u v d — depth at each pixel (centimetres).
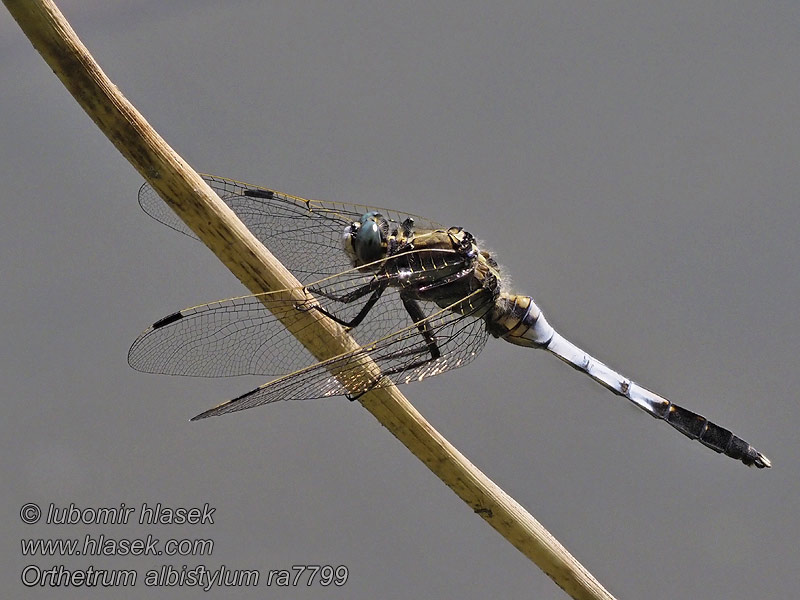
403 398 91
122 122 90
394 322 92
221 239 90
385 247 92
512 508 91
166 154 90
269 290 91
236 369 92
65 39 89
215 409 91
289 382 91
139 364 92
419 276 92
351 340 91
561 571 92
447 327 92
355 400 91
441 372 92
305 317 91
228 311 92
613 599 92
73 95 90
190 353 92
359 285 92
